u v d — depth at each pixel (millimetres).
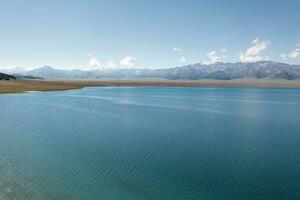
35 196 20750
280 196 22000
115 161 29906
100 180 24422
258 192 22750
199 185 23953
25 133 42812
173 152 34188
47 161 29109
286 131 49844
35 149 33688
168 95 157625
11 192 21281
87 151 33500
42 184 23062
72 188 22516
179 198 21453
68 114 66000
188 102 110812
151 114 70750
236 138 43219
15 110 70188
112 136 42469
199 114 72938
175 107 89875
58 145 35969
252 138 43438
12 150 33031
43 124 51188
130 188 22969
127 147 36094
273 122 60844
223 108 89750
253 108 91125
